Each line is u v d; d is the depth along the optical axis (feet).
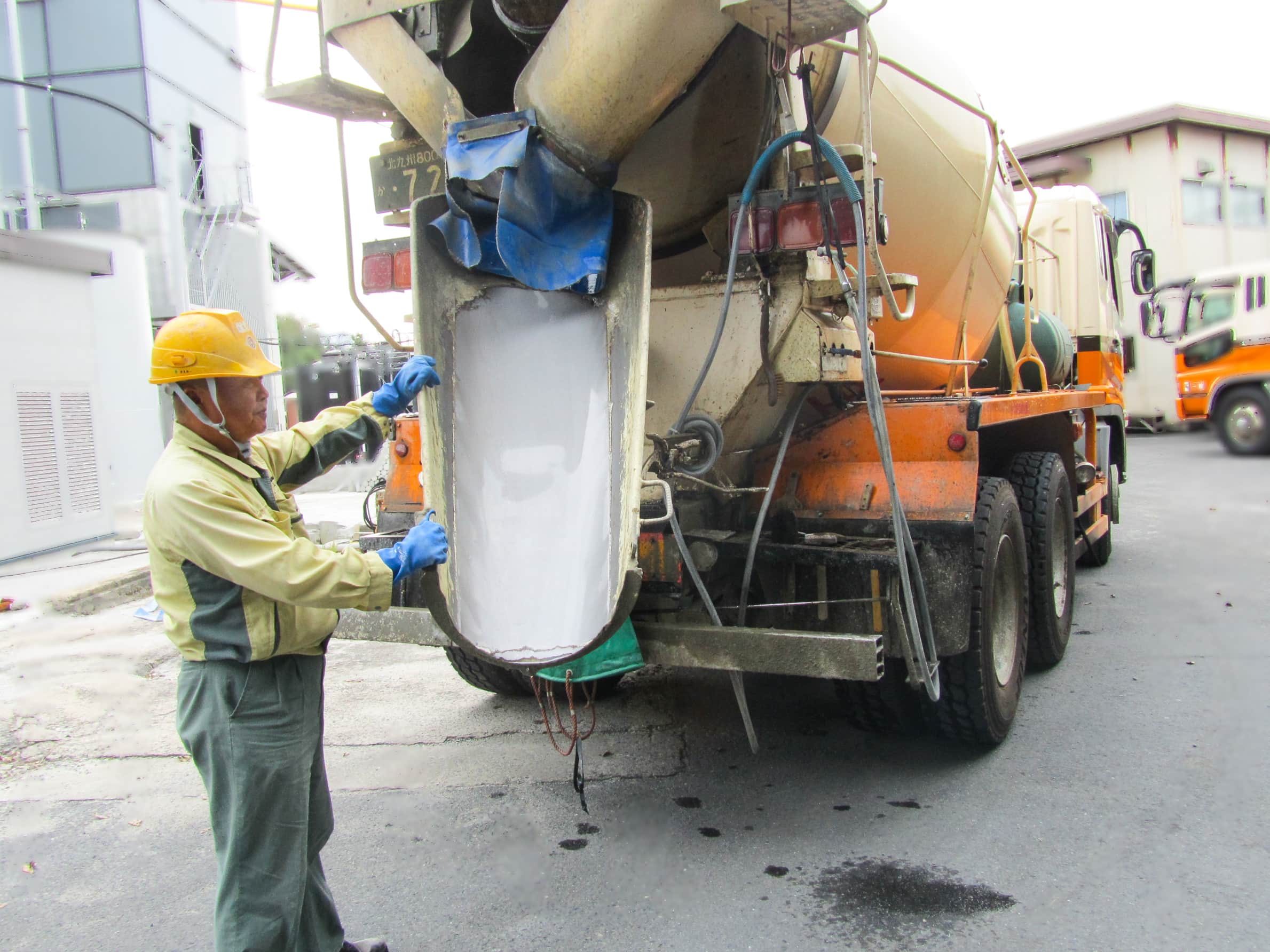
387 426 9.33
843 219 10.65
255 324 61.41
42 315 31.27
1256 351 52.03
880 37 13.37
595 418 10.28
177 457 7.29
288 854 7.48
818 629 11.89
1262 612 21.09
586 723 15.35
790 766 13.38
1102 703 15.55
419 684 17.89
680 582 10.93
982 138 15.51
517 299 10.81
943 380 16.84
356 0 11.15
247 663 7.22
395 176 12.55
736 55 11.14
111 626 22.25
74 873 10.94
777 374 11.30
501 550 9.64
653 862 10.77
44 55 53.21
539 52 10.11
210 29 60.39
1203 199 68.90
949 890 9.98
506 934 9.41
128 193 52.70
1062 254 25.40
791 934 9.23
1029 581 16.57
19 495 30.12
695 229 13.05
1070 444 18.85
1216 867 10.25
